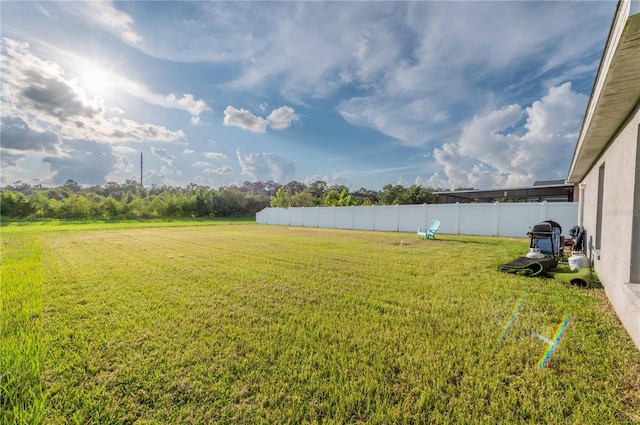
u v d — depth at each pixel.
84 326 3.07
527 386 1.95
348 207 19.58
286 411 1.74
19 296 4.16
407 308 3.52
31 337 2.77
